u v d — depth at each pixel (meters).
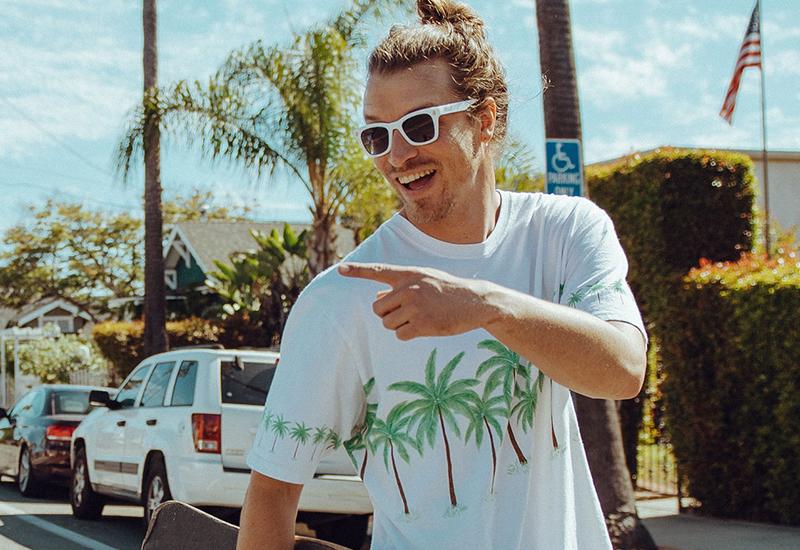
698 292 9.33
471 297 1.55
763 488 8.95
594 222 1.98
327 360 1.90
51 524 10.12
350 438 1.98
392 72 1.91
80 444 10.50
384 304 1.56
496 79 1.98
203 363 8.28
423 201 1.93
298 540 1.97
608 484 7.54
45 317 45.03
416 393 1.87
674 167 10.07
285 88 13.78
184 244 31.53
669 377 9.70
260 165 14.06
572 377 1.63
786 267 8.85
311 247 14.67
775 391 8.76
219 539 2.15
